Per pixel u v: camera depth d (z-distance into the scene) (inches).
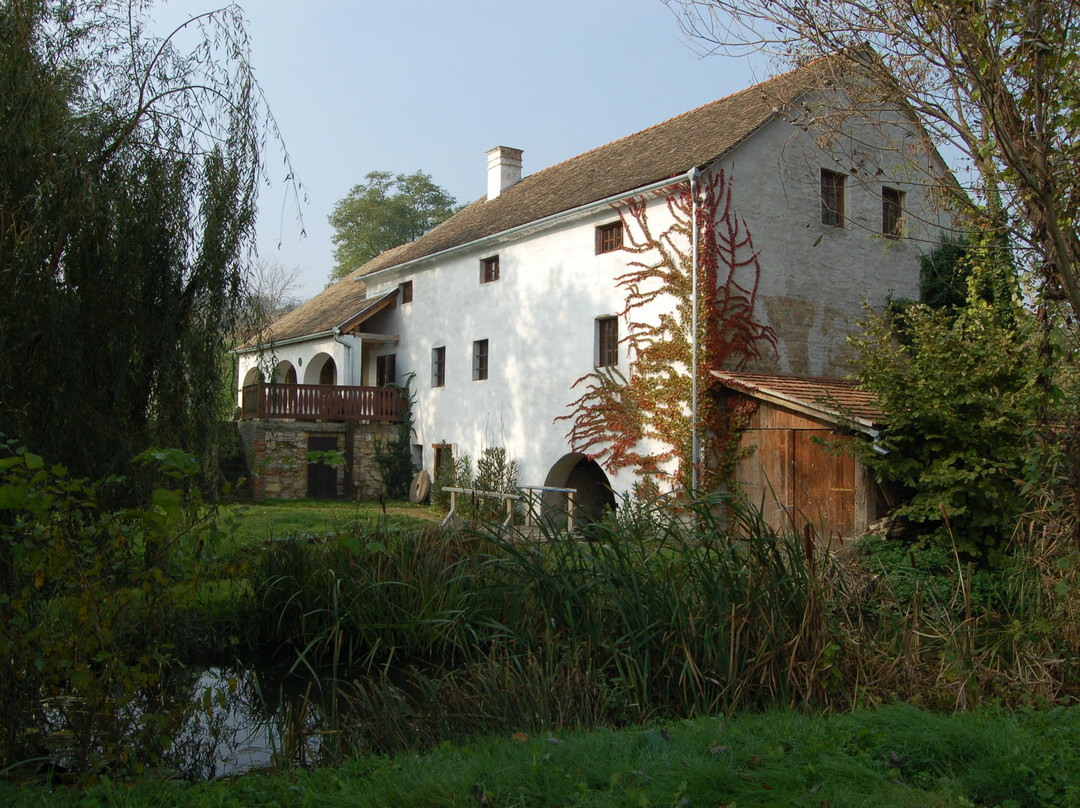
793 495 595.5
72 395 246.2
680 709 242.4
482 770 171.0
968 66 245.6
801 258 701.3
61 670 201.3
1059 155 256.5
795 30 280.5
